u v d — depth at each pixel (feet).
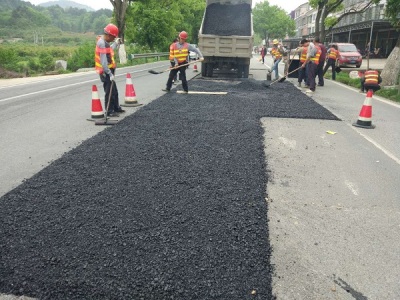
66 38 368.07
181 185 12.73
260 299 7.43
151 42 110.63
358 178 14.20
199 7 140.46
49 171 14.01
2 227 9.86
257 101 29.73
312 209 11.54
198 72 58.13
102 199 11.57
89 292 7.49
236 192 12.28
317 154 17.04
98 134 19.45
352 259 8.97
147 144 17.57
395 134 21.02
